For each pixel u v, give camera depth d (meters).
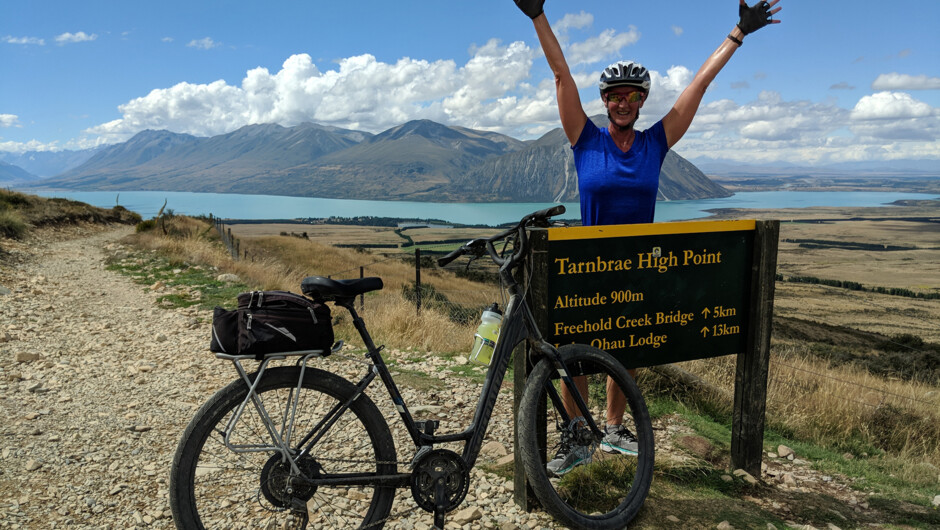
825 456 4.17
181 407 4.59
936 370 11.70
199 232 28.48
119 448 3.73
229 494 2.86
